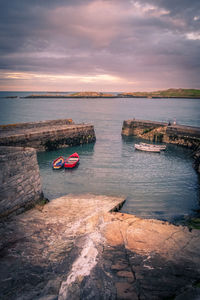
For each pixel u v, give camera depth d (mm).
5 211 10289
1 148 12086
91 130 39438
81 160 27453
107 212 12070
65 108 101812
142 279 6207
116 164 25812
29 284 5684
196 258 7613
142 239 8852
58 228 9648
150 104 143750
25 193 11859
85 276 6062
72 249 7738
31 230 9289
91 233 9141
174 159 28266
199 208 15109
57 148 33688
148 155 30219
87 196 15773
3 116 65312
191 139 34562
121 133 46656
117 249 7938
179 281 6199
